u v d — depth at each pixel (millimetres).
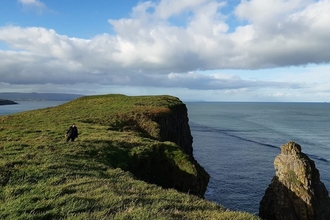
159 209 11148
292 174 29016
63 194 12281
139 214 10016
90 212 10320
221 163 58094
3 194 12359
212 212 11609
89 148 23422
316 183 28969
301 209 27375
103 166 19188
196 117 197875
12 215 9891
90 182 14461
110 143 26594
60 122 40312
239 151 71000
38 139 26391
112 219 9555
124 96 83375
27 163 17312
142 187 14891
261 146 78500
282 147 31250
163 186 24984
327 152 69875
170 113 52875
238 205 36250
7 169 15625
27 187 13102
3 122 40375
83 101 77500
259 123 149750
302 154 30109
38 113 53844
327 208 28453
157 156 26516
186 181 25031
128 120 45031
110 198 11734
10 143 23438
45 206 10695
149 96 80812
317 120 168125
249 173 50469
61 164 17516
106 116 46531
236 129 121312
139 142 28406
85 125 38156
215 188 42344
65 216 9891
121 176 17172
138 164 24219
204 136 98688
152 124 43594
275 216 28609
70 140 26219
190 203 12758
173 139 49344
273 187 30234
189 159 26641
